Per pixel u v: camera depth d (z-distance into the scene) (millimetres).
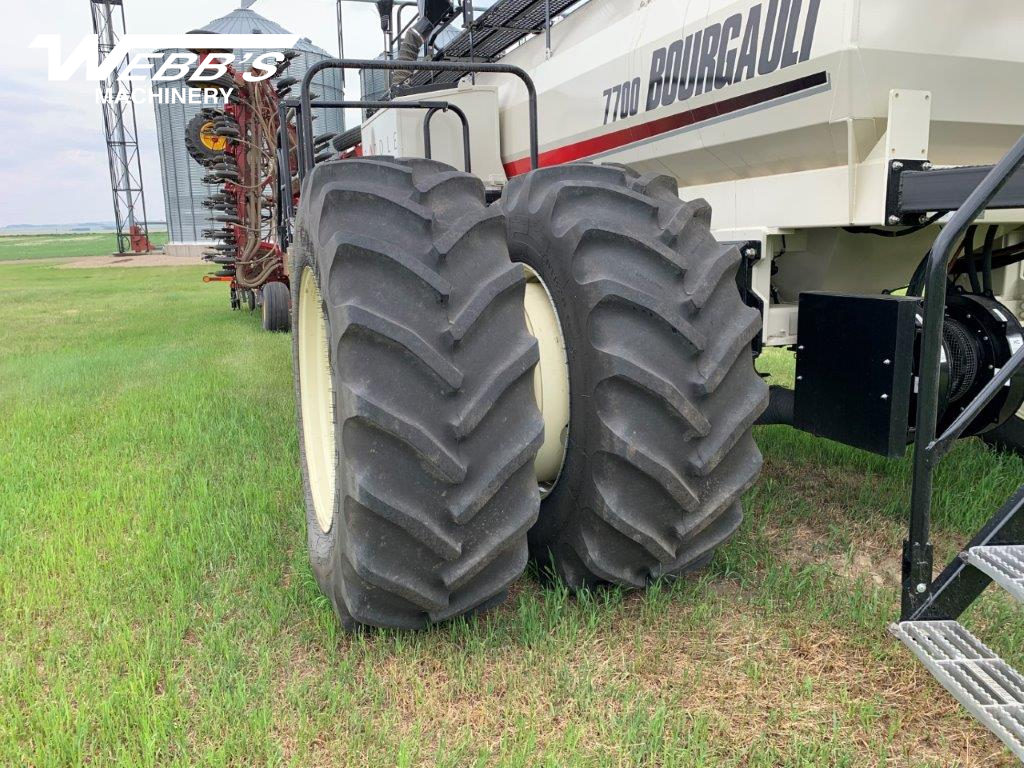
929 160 2586
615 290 2029
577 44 3789
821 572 2600
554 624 2303
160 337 9242
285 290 9414
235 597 2561
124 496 3543
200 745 1865
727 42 2744
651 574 2312
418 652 2184
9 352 8344
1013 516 1898
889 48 2303
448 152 4773
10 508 3393
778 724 1901
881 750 1774
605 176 2354
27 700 2043
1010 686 1655
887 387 2225
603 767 1749
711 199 3102
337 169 2209
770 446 4016
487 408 1924
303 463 3033
